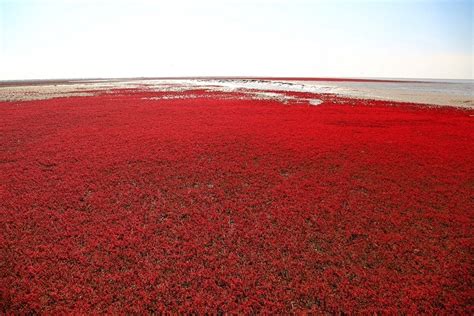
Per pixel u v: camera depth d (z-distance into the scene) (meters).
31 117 26.95
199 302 7.66
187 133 22.11
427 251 9.54
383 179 14.63
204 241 10.09
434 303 7.57
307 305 7.65
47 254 9.24
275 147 19.11
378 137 21.66
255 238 10.26
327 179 14.59
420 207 12.07
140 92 52.03
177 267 8.90
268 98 44.00
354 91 60.47
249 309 7.46
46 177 14.43
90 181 14.14
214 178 14.71
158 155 17.41
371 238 10.23
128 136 21.12
